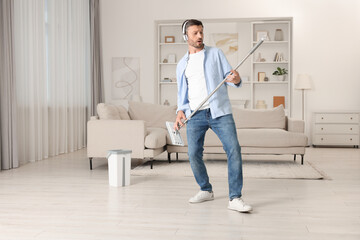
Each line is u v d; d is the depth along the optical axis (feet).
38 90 18.54
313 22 25.34
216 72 9.57
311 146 25.45
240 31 27.37
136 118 20.20
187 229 8.03
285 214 9.12
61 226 8.25
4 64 15.70
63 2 21.21
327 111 24.59
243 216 8.96
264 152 17.16
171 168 15.90
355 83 25.30
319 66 25.45
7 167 15.83
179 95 10.01
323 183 13.00
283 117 19.56
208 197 10.42
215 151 17.19
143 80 26.78
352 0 25.12
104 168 16.24
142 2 26.50
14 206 9.93
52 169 15.94
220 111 9.36
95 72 25.23
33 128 18.08
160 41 27.89
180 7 26.18
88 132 15.87
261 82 26.45
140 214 9.16
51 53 19.95
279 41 26.25
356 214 9.14
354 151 22.66
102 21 26.89
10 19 16.07
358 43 25.20
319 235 7.63
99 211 9.45
